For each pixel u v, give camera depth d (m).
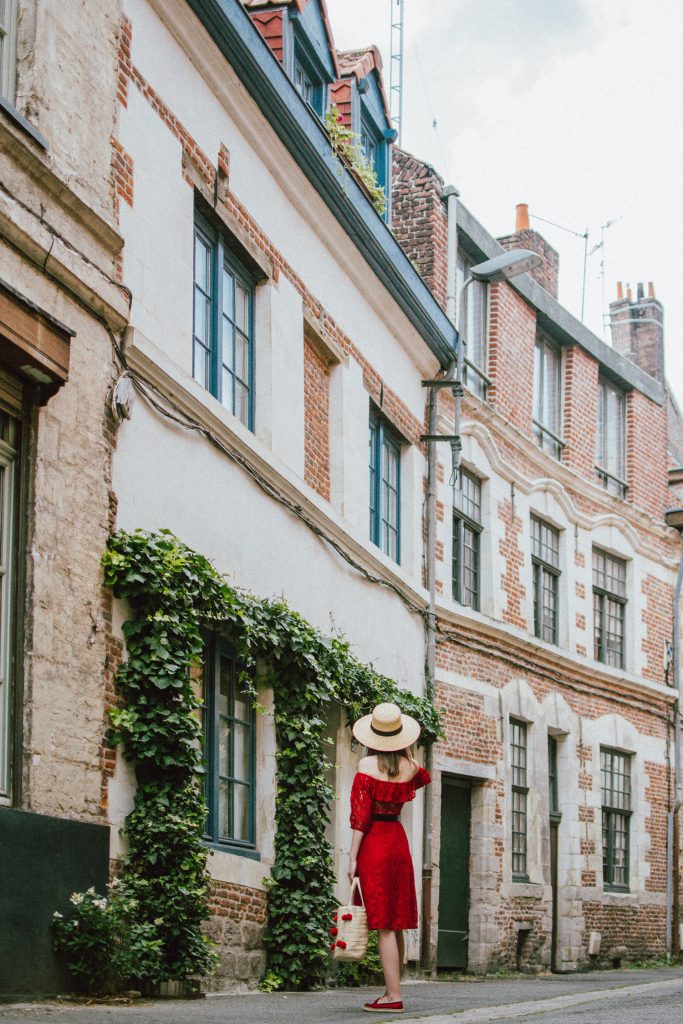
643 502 24.70
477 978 17.30
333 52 15.70
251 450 11.78
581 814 21.50
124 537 9.37
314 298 14.13
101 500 9.23
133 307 9.89
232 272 12.38
